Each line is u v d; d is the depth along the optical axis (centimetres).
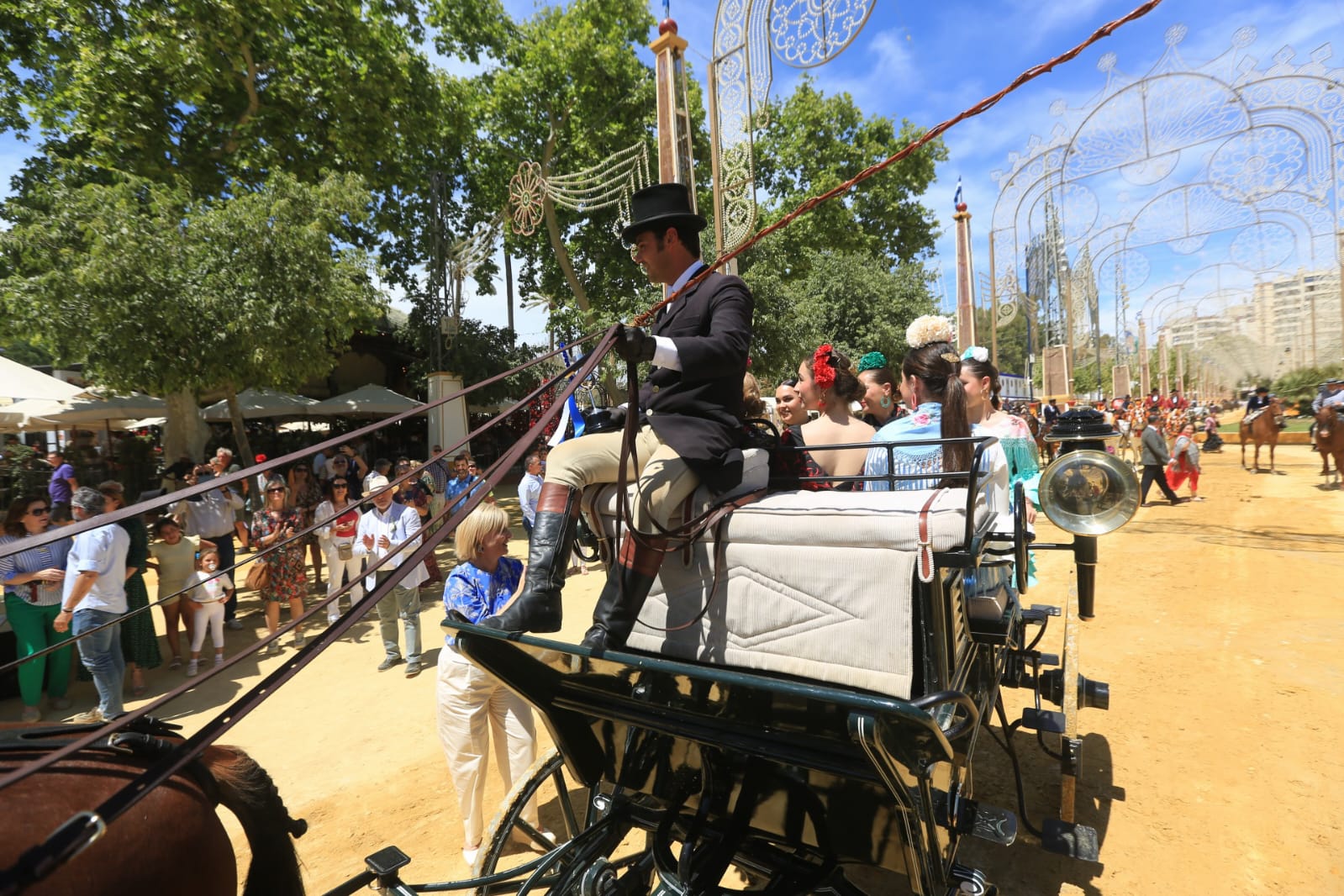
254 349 1143
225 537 845
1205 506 1293
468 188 2333
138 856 174
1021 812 333
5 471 1531
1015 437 403
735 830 234
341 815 432
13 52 1409
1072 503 328
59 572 589
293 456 158
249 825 219
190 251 1108
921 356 339
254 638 814
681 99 728
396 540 677
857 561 202
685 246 256
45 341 1102
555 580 224
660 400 239
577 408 305
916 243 2808
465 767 370
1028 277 2144
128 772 188
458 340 2233
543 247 2436
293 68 1533
